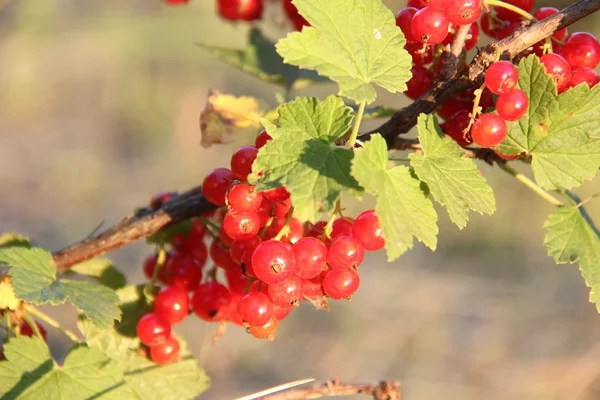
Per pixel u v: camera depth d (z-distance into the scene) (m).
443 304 1.22
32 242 0.52
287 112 0.44
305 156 0.44
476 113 0.47
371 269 1.30
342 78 0.44
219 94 0.54
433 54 0.48
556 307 1.21
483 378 1.09
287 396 0.52
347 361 1.13
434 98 0.47
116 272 0.51
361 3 0.45
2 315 0.49
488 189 0.45
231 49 0.59
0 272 0.50
